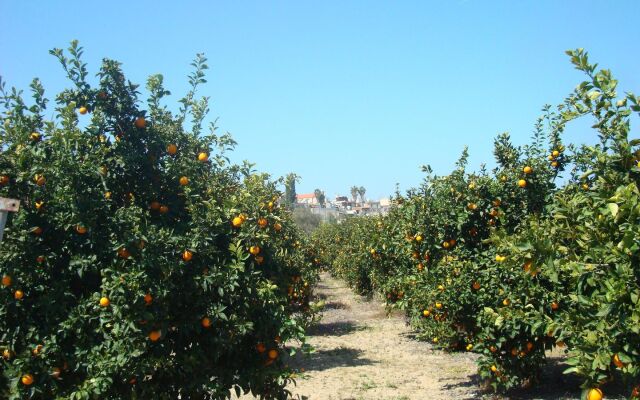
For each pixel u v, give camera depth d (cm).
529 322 445
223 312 418
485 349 670
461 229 724
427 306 824
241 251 413
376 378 881
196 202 442
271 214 457
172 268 379
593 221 300
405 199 1003
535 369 721
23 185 399
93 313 377
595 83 318
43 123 418
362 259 1797
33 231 386
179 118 473
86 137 413
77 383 374
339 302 2023
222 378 416
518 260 333
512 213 707
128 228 390
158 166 455
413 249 795
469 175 730
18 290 369
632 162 301
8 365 357
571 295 314
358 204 8981
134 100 444
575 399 677
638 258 271
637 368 276
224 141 488
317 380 866
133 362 377
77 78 429
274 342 434
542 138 719
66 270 398
